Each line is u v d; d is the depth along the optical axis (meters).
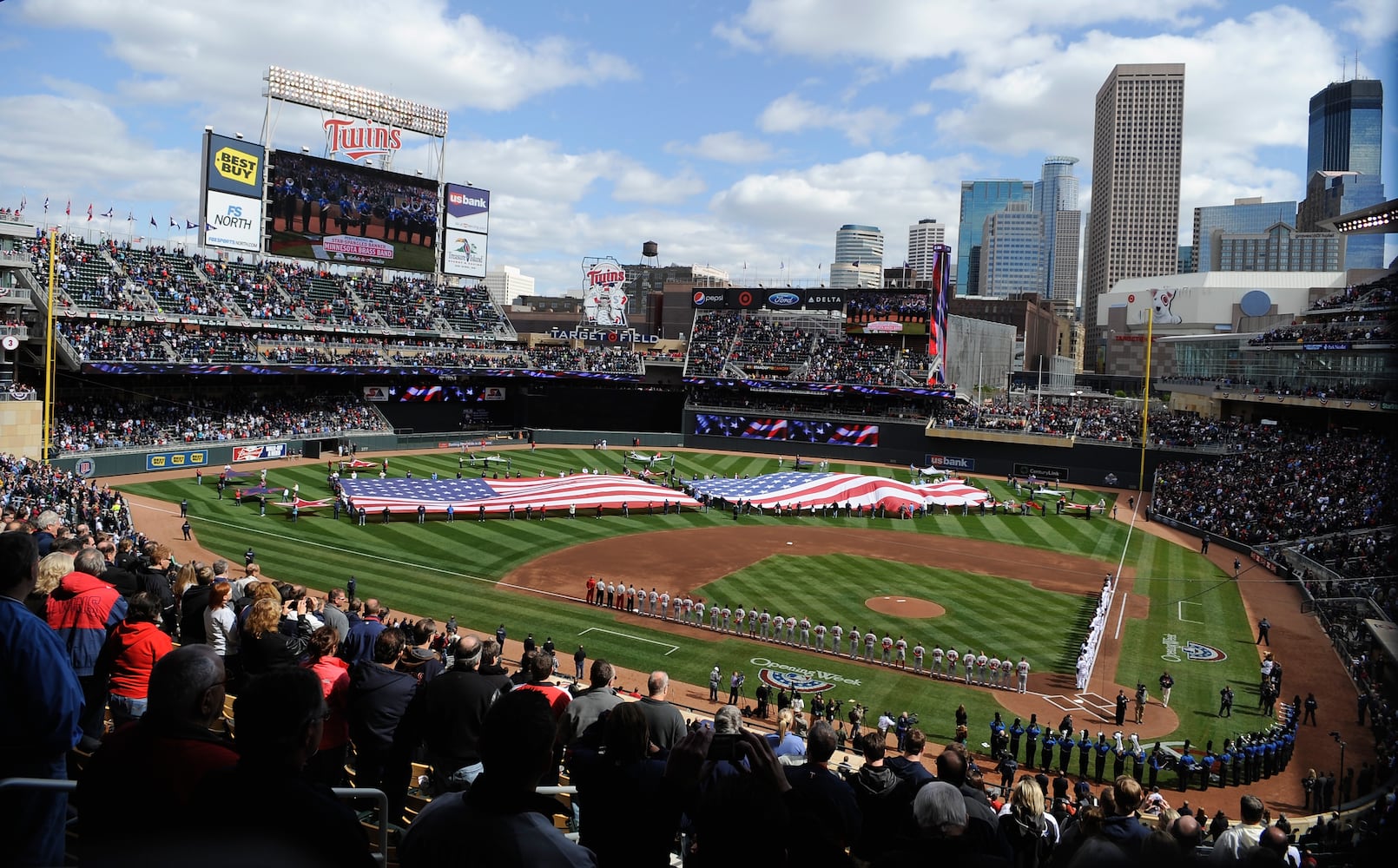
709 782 7.20
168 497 64.44
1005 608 47.75
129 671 9.15
